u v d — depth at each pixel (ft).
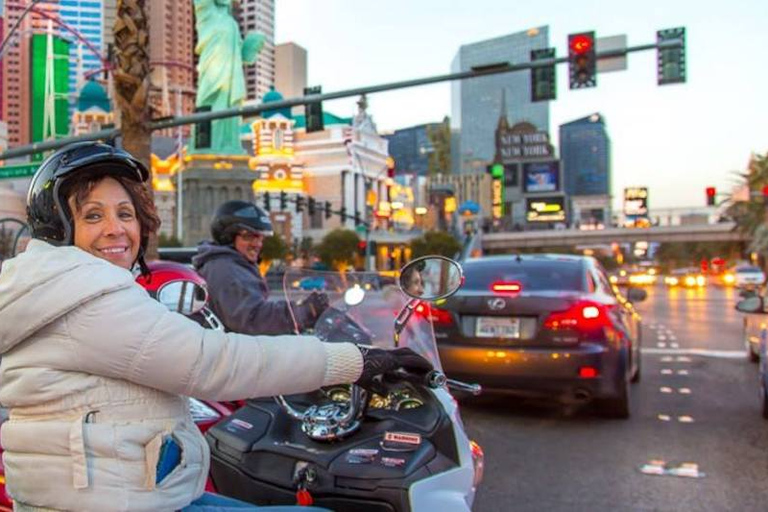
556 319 21.66
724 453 19.12
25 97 149.89
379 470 7.55
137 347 5.45
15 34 74.79
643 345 43.88
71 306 5.44
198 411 13.15
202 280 13.98
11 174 57.36
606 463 18.29
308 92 61.16
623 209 331.57
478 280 24.30
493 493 16.06
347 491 7.57
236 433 8.79
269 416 8.92
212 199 274.57
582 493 16.03
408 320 8.91
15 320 5.50
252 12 309.83
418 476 7.52
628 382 23.20
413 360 7.29
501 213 404.77
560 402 25.45
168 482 5.67
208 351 5.63
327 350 6.29
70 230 6.06
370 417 8.36
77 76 154.30
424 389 8.54
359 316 9.54
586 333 21.56
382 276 10.43
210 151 277.03
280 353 5.98
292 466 8.04
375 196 340.39
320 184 355.56
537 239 292.20
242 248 14.56
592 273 24.73
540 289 23.25
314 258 284.41
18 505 5.77
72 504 5.42
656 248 516.32
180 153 240.94
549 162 459.32
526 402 25.45
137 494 5.51
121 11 37.27
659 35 55.88
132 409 5.61
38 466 5.53
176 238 239.71
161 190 310.86
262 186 330.13
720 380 30.53
